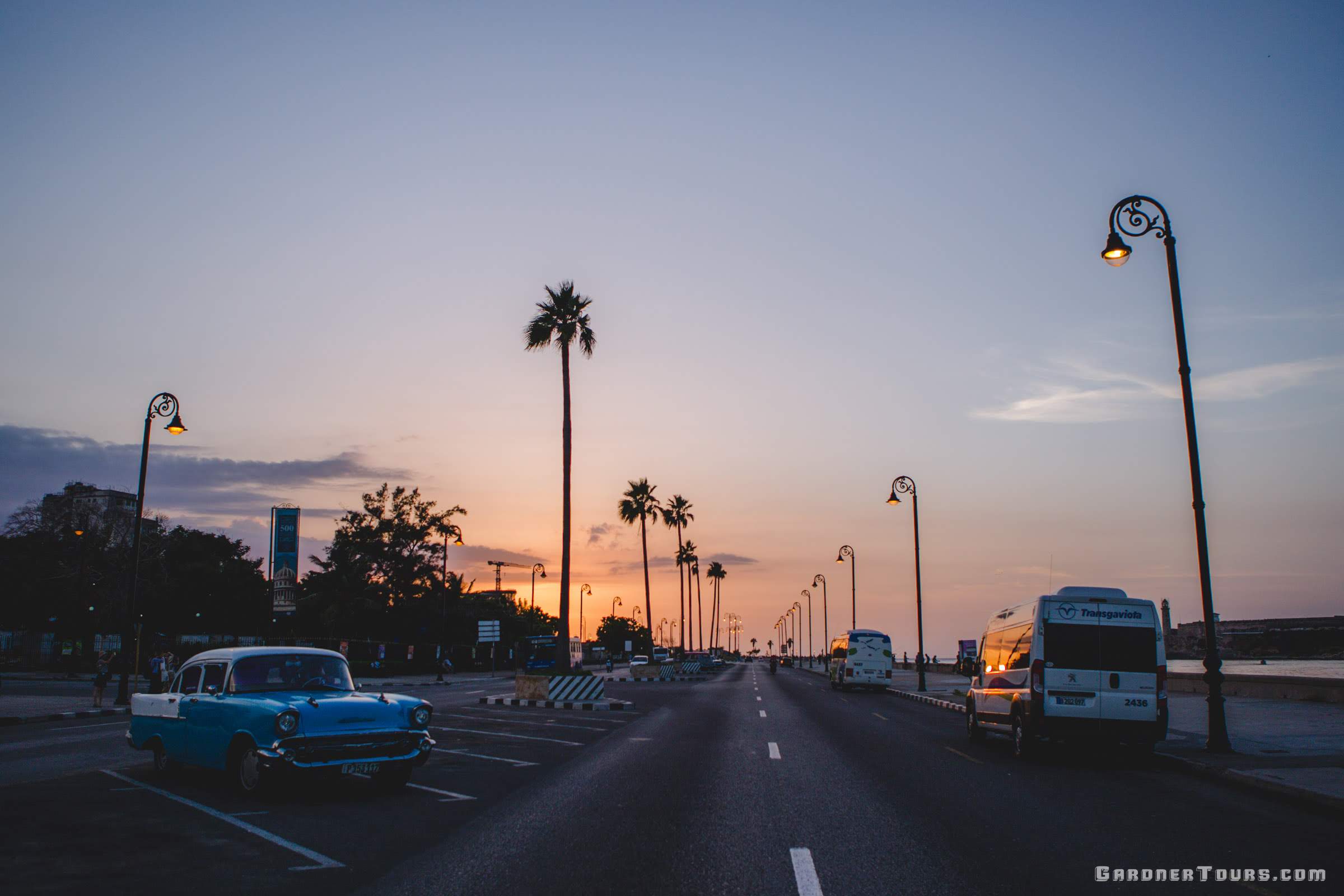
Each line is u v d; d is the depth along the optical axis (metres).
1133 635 14.96
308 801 10.45
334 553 80.12
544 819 9.34
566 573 33.03
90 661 61.56
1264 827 9.20
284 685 11.60
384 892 6.51
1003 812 9.92
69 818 9.39
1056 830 8.91
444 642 79.56
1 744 17.41
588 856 7.65
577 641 75.62
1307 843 8.38
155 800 10.51
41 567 67.56
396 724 10.92
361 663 67.50
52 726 22.19
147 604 69.19
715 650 136.50
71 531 67.62
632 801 10.52
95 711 25.78
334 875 7.00
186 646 62.69
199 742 11.48
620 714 26.17
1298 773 12.12
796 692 41.94
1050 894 6.55
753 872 7.10
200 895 6.45
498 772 13.16
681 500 91.62
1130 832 8.88
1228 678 29.58
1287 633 132.00
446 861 7.45
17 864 7.37
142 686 42.31
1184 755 14.32
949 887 6.70
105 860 7.51
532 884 6.72
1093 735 14.66
